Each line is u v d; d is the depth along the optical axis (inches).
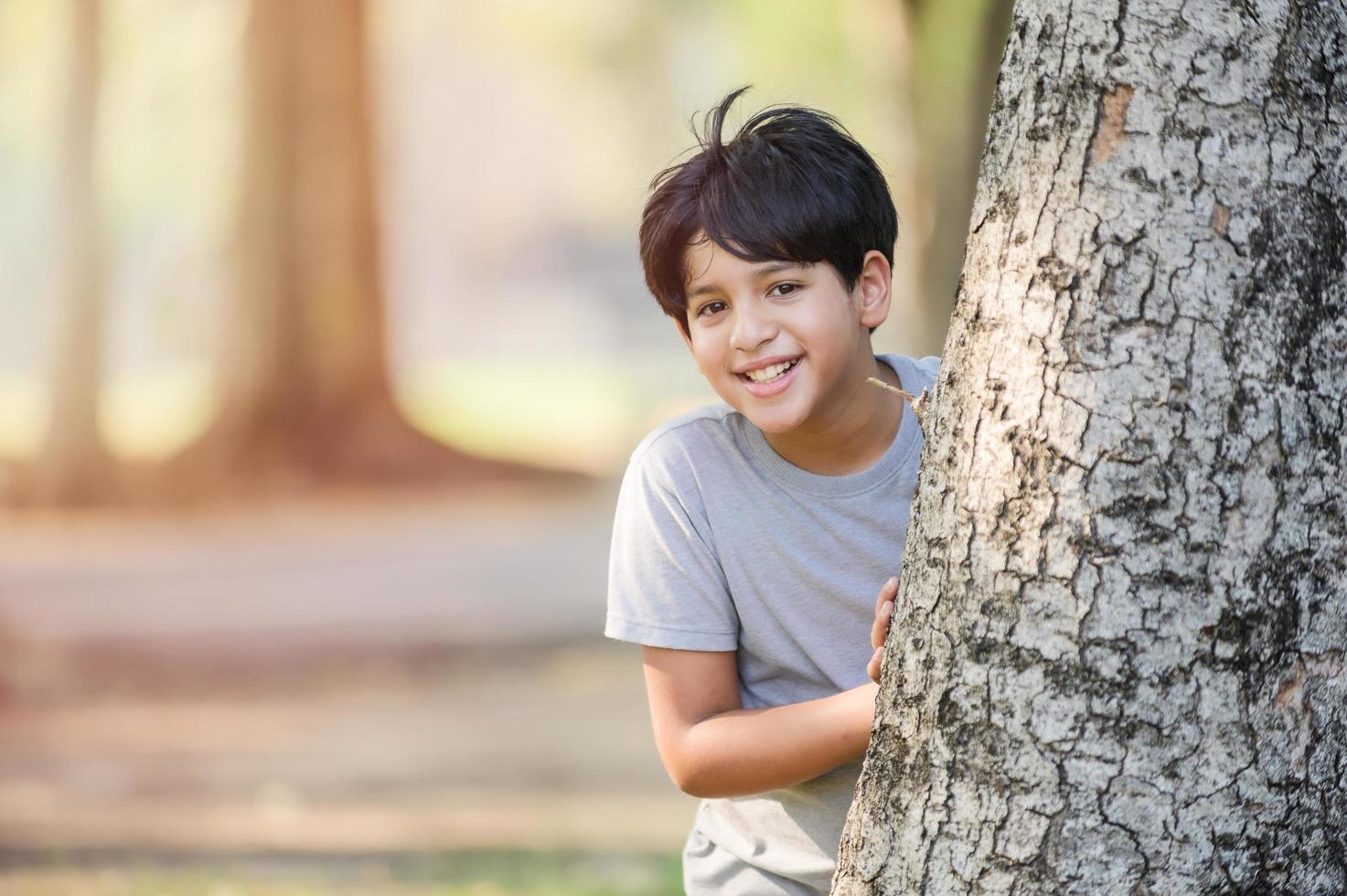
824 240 104.7
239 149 991.6
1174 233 81.0
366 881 280.5
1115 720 80.7
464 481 1001.5
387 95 1249.4
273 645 584.1
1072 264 82.7
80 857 315.0
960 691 84.9
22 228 1654.8
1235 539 80.0
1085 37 83.7
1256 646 80.5
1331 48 83.7
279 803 378.0
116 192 1224.2
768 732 104.8
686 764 108.7
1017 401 83.7
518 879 278.8
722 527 113.5
